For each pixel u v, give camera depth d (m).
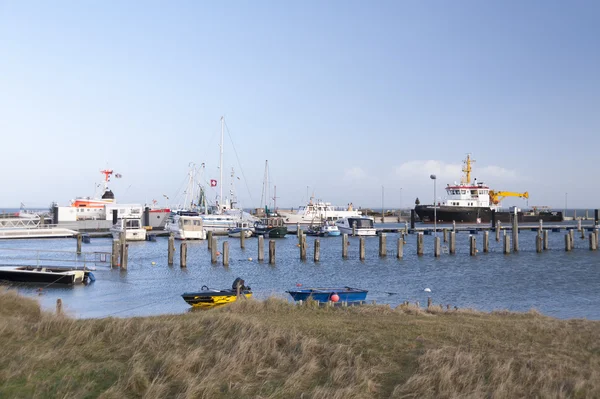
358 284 42.06
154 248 72.44
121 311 29.94
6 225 93.25
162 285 40.56
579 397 11.70
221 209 107.50
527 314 21.83
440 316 20.28
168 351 14.12
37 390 11.77
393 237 99.69
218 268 51.81
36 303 21.83
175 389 12.20
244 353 13.85
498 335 16.16
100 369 13.02
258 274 48.00
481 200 122.00
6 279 39.44
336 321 18.05
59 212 94.25
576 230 109.88
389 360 13.74
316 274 48.16
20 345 14.92
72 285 39.41
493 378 12.45
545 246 69.12
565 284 42.12
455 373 12.66
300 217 128.12
